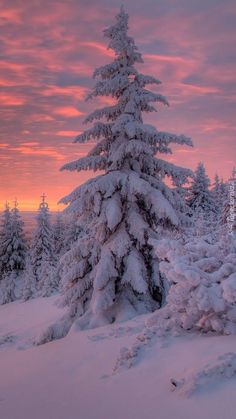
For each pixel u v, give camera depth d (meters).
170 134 14.36
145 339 7.64
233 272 7.27
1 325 25.91
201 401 4.48
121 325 11.40
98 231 14.23
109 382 6.20
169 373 5.68
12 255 51.34
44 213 50.53
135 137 14.59
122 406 5.06
